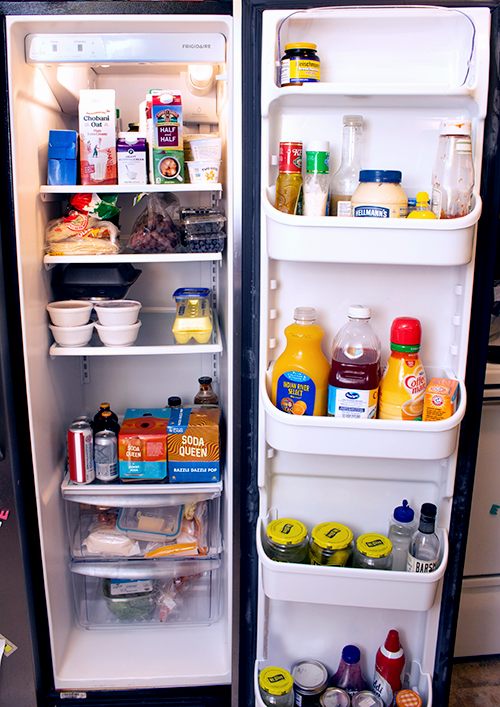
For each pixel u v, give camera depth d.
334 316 1.41
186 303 1.64
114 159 1.50
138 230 1.57
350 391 1.30
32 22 1.28
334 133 1.34
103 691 1.59
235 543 1.49
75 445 1.58
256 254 1.35
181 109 1.45
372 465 1.46
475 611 1.86
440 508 1.46
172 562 1.69
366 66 1.31
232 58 1.27
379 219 1.20
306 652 1.58
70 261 1.49
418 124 1.33
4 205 1.33
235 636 1.55
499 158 1.28
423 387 1.32
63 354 1.52
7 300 1.37
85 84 1.65
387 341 1.42
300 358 1.33
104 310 1.52
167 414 1.71
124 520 1.69
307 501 1.50
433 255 1.22
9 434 1.39
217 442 1.59
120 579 1.76
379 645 1.57
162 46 1.34
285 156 1.28
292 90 1.22
